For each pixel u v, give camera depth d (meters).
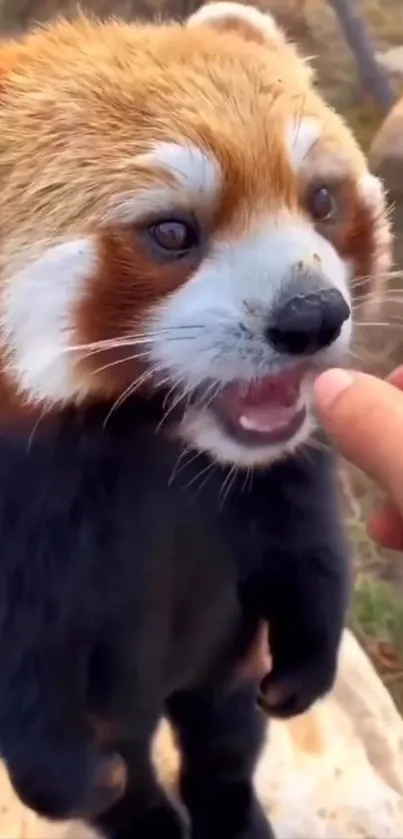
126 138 0.26
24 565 0.28
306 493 0.30
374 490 0.58
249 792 0.36
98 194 0.26
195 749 0.35
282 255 0.25
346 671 0.43
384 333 0.54
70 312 0.26
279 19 0.90
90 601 0.28
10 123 0.27
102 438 0.28
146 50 0.27
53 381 0.27
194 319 0.26
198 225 0.26
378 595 0.56
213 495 0.29
